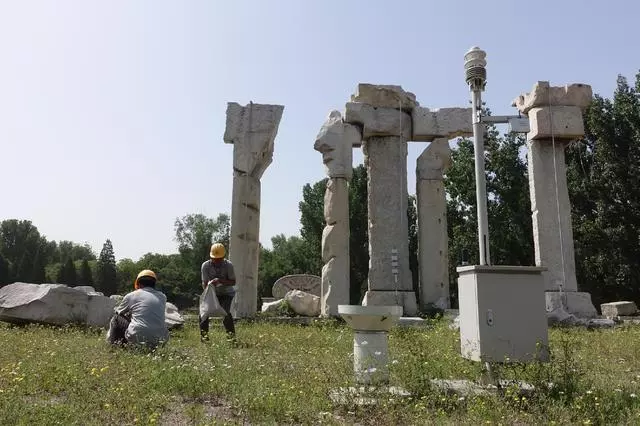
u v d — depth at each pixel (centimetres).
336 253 1525
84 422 384
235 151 1531
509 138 3155
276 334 976
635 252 2606
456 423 411
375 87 1633
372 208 1616
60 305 1059
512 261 3064
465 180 3238
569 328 1184
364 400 464
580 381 514
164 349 680
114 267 7025
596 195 2747
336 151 1574
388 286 1560
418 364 532
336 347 783
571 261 1520
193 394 488
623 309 1852
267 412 427
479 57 618
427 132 1650
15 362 587
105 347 711
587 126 2875
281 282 2748
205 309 892
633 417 419
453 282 3266
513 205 3105
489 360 507
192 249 6372
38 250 7350
